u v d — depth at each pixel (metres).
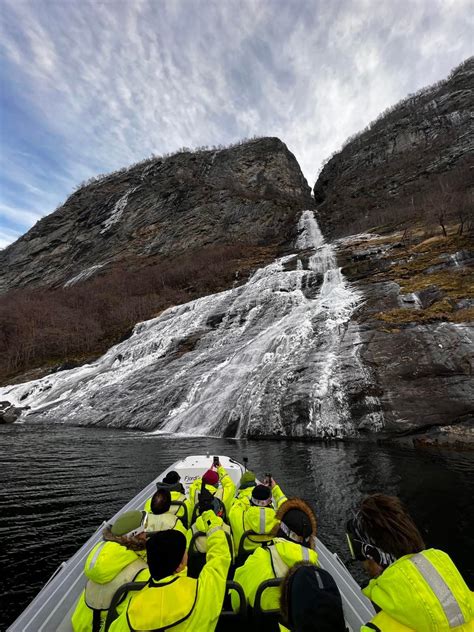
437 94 85.19
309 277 32.81
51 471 10.87
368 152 84.12
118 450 13.66
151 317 44.12
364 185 73.88
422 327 17.86
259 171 103.62
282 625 2.37
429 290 21.27
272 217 77.69
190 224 78.75
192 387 21.55
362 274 29.38
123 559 2.75
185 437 16.41
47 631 2.81
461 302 18.77
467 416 13.12
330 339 20.34
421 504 7.47
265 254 59.22
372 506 1.93
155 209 88.69
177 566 2.13
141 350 31.56
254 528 3.44
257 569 2.69
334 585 1.87
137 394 23.23
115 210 94.56
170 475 5.00
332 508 7.43
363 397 15.41
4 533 6.49
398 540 1.75
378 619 1.69
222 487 4.85
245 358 22.47
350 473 9.86
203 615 2.10
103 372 29.70
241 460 11.64
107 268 74.62
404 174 67.06
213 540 2.74
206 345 27.56
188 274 57.56
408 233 37.06
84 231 96.19
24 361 41.22
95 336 43.84
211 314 32.69
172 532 2.24
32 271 91.00
